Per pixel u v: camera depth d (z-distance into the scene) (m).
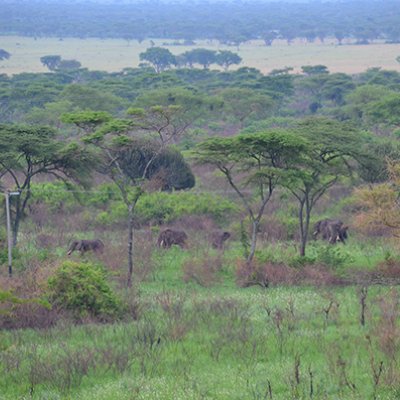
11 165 64.44
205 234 68.19
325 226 67.25
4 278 47.12
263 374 33.81
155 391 31.64
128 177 81.19
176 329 39.41
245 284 53.28
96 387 32.50
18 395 31.92
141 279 54.25
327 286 52.00
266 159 57.97
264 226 68.88
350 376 32.84
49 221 73.56
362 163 59.72
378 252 61.28
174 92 109.81
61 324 41.53
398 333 37.56
